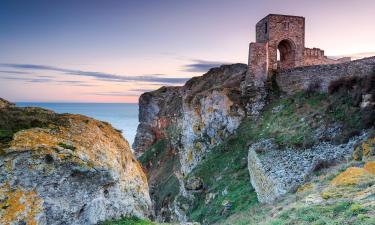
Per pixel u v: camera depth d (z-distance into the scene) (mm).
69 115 12102
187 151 39875
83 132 11273
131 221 11430
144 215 12719
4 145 9133
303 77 32719
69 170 9867
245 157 28828
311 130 25469
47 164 9484
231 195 24453
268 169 20750
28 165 9188
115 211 11266
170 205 37281
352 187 12578
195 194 29797
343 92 27047
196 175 31719
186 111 41438
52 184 9508
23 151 9219
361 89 24812
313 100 29891
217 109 36562
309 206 11758
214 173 30406
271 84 36250
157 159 62250
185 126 41500
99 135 11945
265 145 25391
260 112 34312
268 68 36938
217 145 34906
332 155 20156
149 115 73125
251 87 36156
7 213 8438
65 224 9602
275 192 18391
